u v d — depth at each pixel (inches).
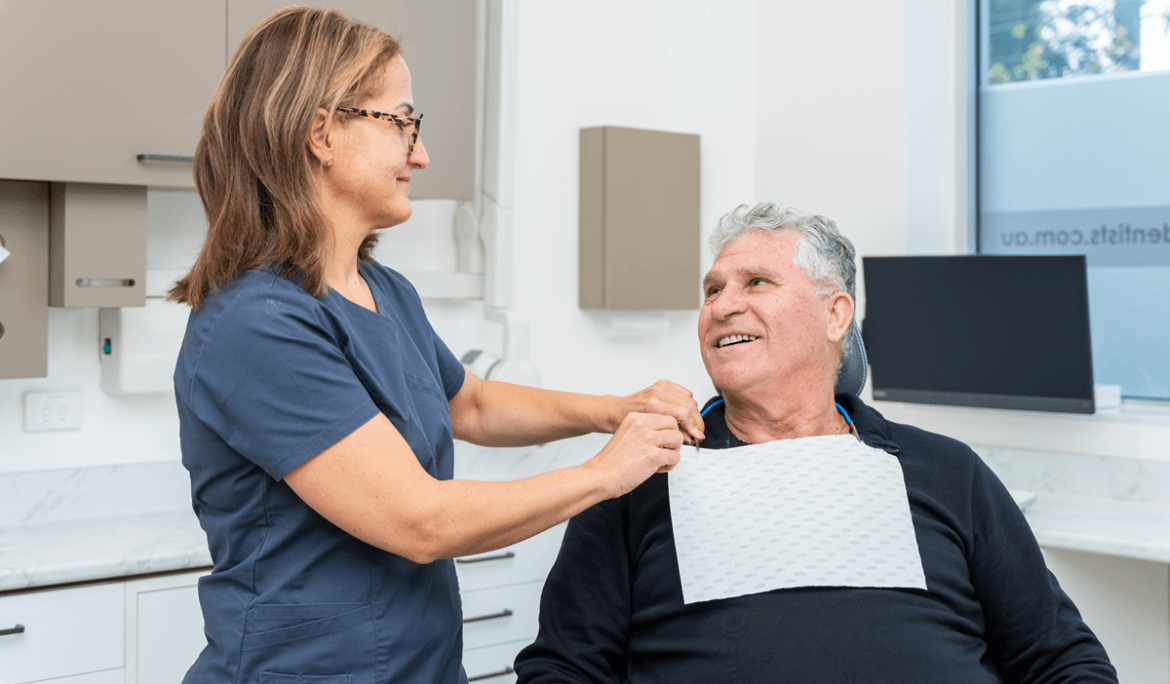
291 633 41.9
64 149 80.1
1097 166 112.7
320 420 39.9
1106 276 112.3
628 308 124.0
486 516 40.9
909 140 122.6
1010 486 111.0
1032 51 117.1
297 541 42.4
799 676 47.9
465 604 100.2
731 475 54.0
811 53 132.2
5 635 73.3
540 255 122.9
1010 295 101.7
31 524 90.7
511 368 110.3
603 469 44.7
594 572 54.2
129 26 82.5
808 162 133.0
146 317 92.3
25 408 90.6
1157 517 94.7
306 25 43.1
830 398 57.8
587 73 126.6
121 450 96.1
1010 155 119.5
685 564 51.6
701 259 135.4
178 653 81.3
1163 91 107.3
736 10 138.6
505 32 109.1
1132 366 110.8
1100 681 49.5
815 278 54.9
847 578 50.1
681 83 134.7
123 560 78.3
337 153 43.5
